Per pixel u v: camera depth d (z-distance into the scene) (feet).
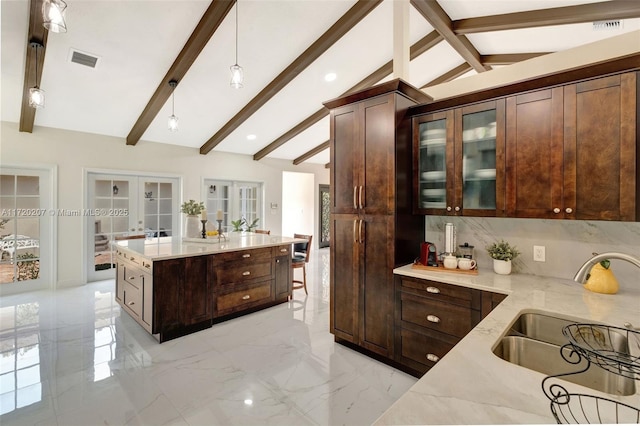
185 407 6.70
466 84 9.11
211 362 8.62
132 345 9.62
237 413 6.52
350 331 9.14
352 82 16.06
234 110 17.25
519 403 2.66
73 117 15.19
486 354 3.58
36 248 15.53
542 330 5.21
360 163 8.80
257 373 8.07
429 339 7.49
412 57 13.69
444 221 9.16
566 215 6.40
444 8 10.89
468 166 7.84
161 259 9.75
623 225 6.49
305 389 7.38
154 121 17.01
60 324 11.26
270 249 13.05
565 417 2.44
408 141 8.63
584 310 5.19
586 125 6.16
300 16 11.18
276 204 26.05
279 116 18.92
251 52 12.69
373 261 8.55
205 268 10.89
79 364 8.45
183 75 12.69
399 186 8.27
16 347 9.43
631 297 5.92
